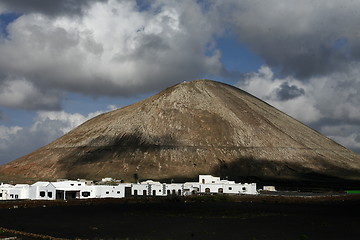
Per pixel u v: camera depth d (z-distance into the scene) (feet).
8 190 451.53
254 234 211.41
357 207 373.40
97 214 310.86
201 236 205.57
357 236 209.26
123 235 209.05
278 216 292.61
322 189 637.30
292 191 591.78
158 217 288.71
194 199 453.99
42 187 452.35
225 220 269.03
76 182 472.44
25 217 292.61
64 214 312.09
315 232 219.41
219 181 570.46
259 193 543.39
